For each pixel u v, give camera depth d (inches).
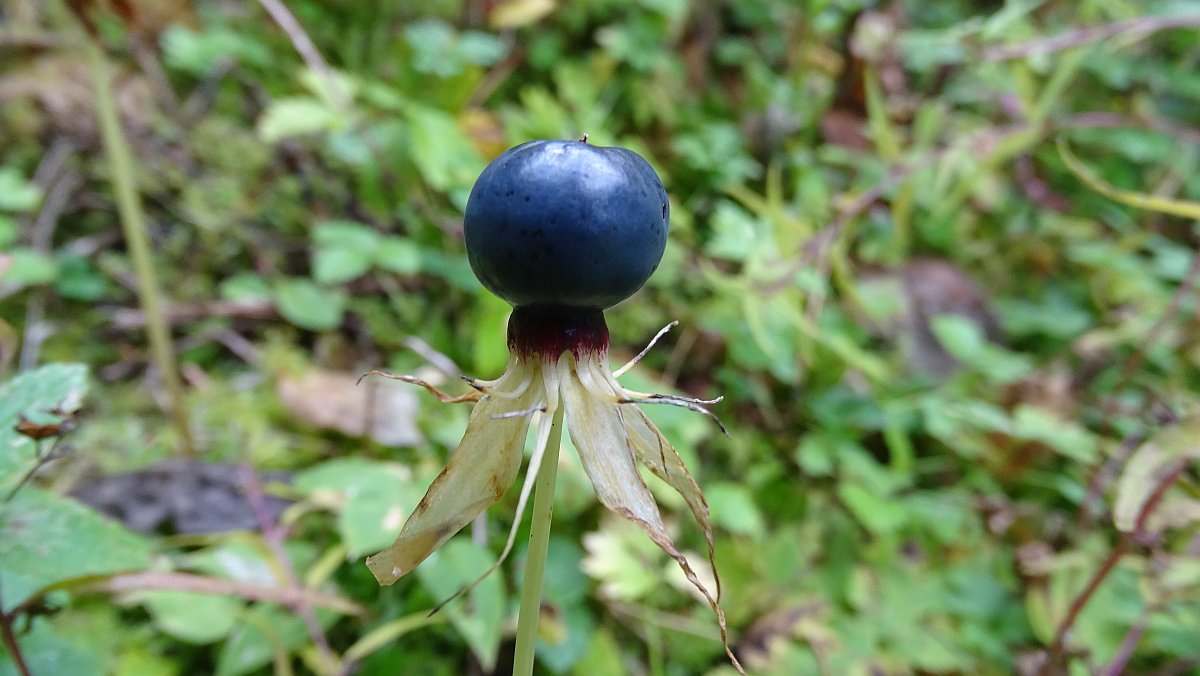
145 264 3.8
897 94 7.3
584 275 1.8
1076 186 7.7
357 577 3.6
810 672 3.7
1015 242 6.9
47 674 2.5
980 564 4.4
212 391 4.5
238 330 5.0
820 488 4.8
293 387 4.4
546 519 2.0
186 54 5.6
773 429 5.1
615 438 2.0
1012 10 5.4
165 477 3.8
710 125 6.6
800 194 6.0
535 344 1.9
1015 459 4.9
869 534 4.6
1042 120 5.4
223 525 3.6
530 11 6.3
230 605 3.1
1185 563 3.3
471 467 2.0
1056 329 6.2
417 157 5.0
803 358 5.1
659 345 5.4
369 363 5.0
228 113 6.0
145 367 4.7
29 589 2.4
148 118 5.7
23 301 4.8
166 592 3.1
